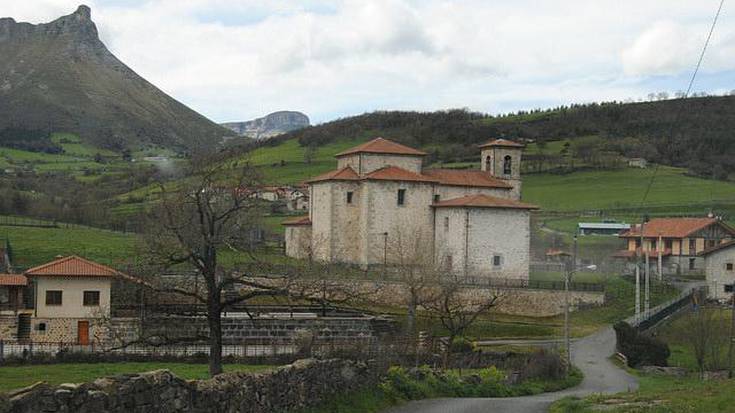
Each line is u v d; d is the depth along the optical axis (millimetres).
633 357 57656
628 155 187500
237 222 42562
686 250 114000
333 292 53688
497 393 36344
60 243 90750
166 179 147250
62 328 59312
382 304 74750
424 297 71750
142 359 47906
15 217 116875
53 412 11961
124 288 60000
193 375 39938
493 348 58281
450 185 91125
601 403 29062
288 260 82688
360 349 39906
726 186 161500
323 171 166250
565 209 143750
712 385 33281
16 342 56250
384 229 86688
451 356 47906
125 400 13508
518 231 86188
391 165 90250
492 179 94812
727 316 70125
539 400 32969
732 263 91875
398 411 25594
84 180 189625
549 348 58219
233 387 17344
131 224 114688
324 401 22766
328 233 87375
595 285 83375
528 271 86312
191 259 41781
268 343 56906
